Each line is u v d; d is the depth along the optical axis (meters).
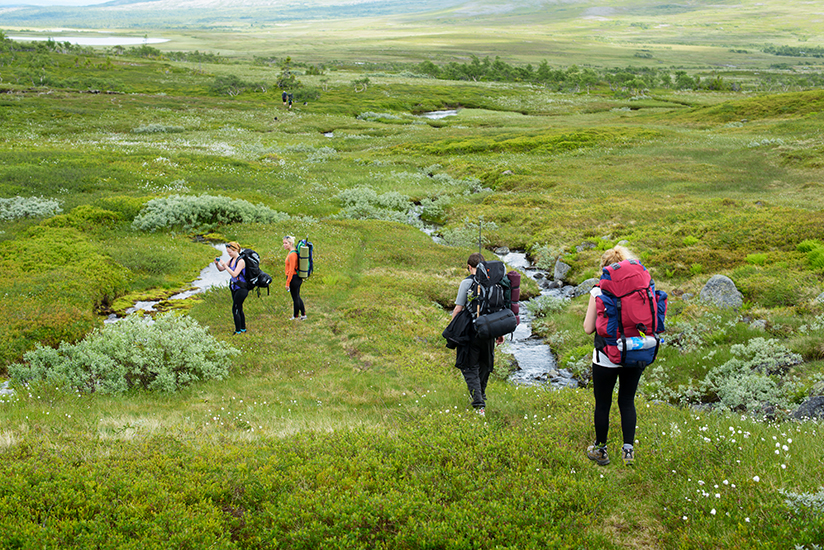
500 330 7.41
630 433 5.66
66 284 16.23
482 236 26.11
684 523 4.57
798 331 11.77
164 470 5.65
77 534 4.46
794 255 16.97
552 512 4.83
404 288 17.70
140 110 68.19
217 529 4.66
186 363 10.88
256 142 53.91
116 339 11.02
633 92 113.19
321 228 25.72
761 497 4.67
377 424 7.45
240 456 5.99
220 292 16.84
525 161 44.00
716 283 14.75
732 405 9.50
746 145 43.81
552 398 8.66
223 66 152.00
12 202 24.77
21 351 12.34
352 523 4.63
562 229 25.61
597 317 5.55
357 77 137.50
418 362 11.85
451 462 5.73
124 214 24.81
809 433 6.50
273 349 12.53
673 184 33.62
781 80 173.38
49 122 56.97
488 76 151.00
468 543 4.37
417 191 35.97
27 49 160.50
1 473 5.18
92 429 7.09
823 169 33.62
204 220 25.75
